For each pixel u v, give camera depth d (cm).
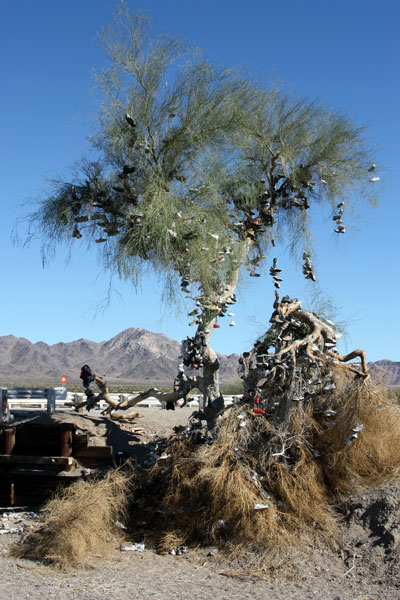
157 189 951
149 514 849
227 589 611
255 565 673
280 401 870
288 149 1082
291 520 736
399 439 833
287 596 585
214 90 1030
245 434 840
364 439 807
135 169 949
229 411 923
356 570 633
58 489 955
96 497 807
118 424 1292
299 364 888
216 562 698
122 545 768
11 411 1365
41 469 1007
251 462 813
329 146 1108
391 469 796
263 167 1116
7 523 898
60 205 1040
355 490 775
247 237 1085
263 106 1095
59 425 1012
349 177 1130
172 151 1005
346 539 688
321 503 764
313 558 670
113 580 648
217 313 1002
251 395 909
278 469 784
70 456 1011
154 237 951
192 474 837
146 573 670
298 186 1111
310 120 1110
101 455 1008
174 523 799
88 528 754
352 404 830
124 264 960
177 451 901
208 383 1037
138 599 586
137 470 955
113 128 971
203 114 1016
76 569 690
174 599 584
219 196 1018
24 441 1028
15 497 1006
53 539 749
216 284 1016
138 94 986
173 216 947
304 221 1160
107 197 1032
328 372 888
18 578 659
